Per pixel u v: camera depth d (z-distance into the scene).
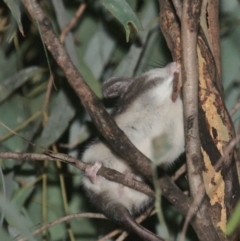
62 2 9.81
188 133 6.80
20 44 11.51
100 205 9.24
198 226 6.87
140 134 9.17
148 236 8.48
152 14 10.14
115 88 9.91
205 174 7.18
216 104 7.32
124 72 10.16
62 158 7.34
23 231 6.89
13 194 10.51
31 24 11.37
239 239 7.20
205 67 7.41
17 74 10.41
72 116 9.95
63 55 6.79
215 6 7.87
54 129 9.94
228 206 7.14
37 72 10.73
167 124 9.12
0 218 8.59
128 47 10.71
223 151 7.21
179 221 10.64
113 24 10.49
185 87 6.81
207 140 7.22
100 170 7.79
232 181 7.19
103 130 6.89
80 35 10.48
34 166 10.60
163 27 7.93
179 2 7.30
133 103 9.26
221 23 10.24
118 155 9.27
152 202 9.65
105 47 10.44
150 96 9.12
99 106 6.84
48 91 10.39
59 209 10.76
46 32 6.82
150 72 9.31
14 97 10.59
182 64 6.88
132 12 7.73
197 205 6.74
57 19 9.98
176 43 7.82
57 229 10.46
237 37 10.12
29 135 10.35
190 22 6.80
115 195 9.32
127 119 9.22
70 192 11.49
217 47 7.81
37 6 6.90
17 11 7.97
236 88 10.12
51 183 10.81
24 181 10.59
